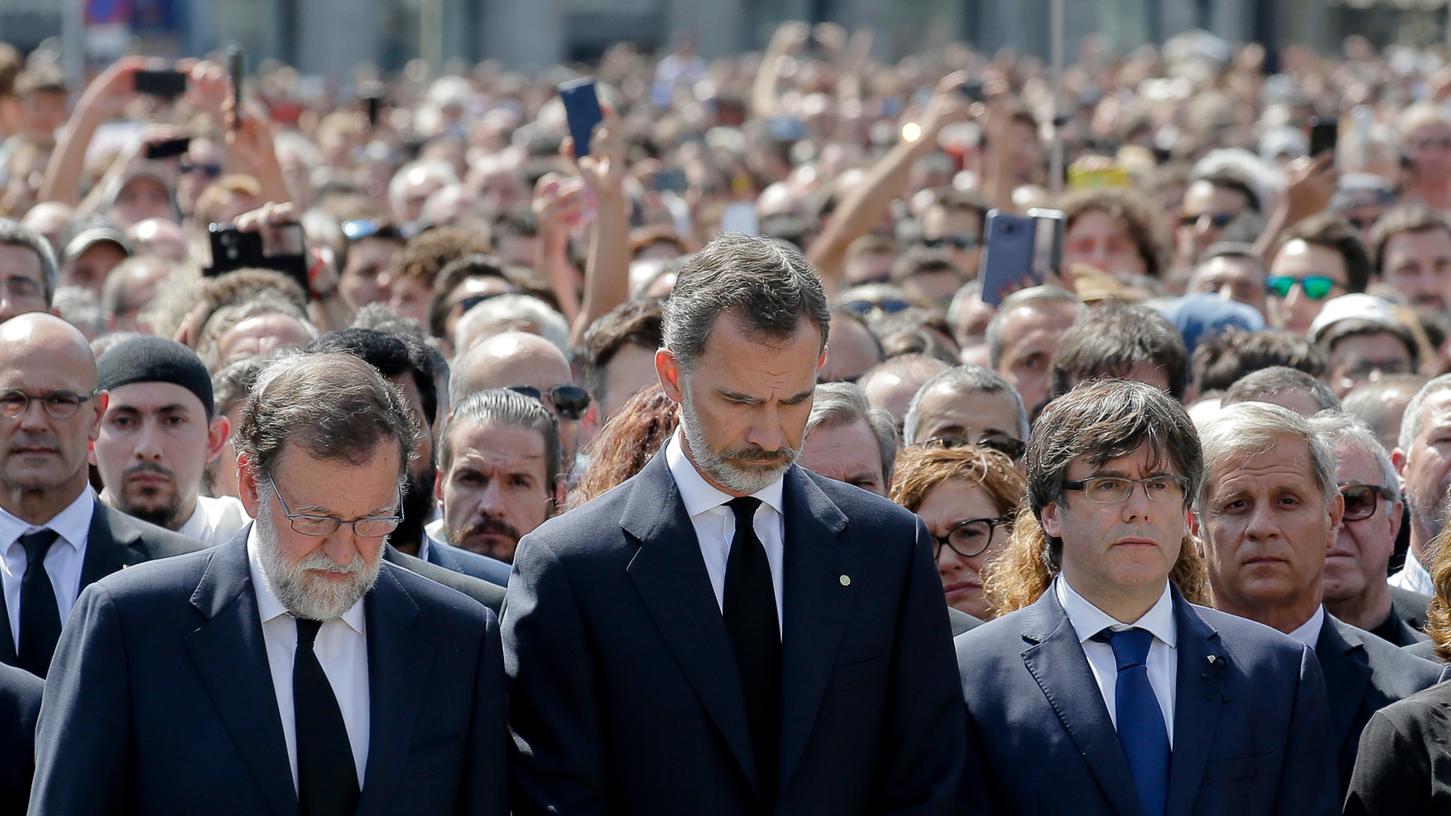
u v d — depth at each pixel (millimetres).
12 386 15812
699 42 173375
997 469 17734
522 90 91500
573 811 12617
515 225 34906
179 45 96812
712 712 12734
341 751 12672
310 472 12383
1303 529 15570
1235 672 13797
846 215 32094
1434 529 18797
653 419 15711
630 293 29344
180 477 17812
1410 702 13602
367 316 21297
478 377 20125
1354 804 13609
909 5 168750
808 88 84562
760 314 12336
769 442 12484
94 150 46344
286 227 25641
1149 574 13648
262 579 12867
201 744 12438
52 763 12289
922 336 24188
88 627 12625
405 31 163875
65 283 29828
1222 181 35969
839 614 13039
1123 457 13672
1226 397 19812
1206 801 13352
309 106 82938
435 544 16844
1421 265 32219
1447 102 68562
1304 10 145875
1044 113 56094
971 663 14070
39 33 154125
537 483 18109
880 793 13195
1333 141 32312
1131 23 153125
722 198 49906
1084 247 31609
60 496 16000
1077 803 13359
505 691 13125
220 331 21547
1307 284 29109
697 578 13008
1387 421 21547
